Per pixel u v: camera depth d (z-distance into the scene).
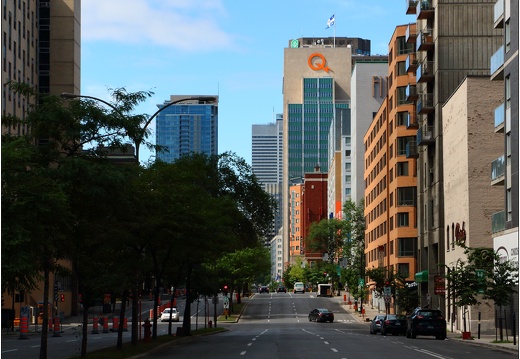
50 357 35.03
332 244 194.88
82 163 26.52
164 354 37.34
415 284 94.25
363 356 34.28
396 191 104.94
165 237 41.50
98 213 28.55
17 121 28.28
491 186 64.81
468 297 51.69
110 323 90.81
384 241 116.75
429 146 83.25
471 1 78.81
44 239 25.33
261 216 80.88
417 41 83.69
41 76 108.94
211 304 134.00
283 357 34.09
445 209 74.94
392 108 108.56
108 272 41.00
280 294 188.00
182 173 42.06
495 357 33.47
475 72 78.38
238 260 105.31
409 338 55.19
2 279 24.56
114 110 29.73
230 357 34.47
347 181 190.00
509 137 53.94
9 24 87.31
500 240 55.59
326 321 98.06
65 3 109.62
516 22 51.75
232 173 79.69
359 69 164.12
